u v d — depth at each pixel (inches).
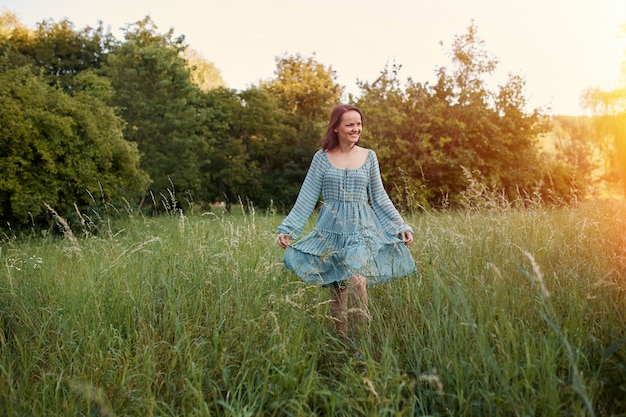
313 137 1047.6
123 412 90.8
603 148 709.3
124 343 115.4
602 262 139.4
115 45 967.6
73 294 135.6
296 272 138.0
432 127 652.1
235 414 84.9
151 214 737.0
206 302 130.4
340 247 138.0
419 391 89.5
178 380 98.8
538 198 247.8
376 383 89.5
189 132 890.1
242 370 100.9
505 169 663.8
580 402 75.8
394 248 137.6
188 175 855.7
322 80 1375.5
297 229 141.7
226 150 1026.7
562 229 196.2
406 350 108.7
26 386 98.0
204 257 160.4
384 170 634.8
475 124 647.8
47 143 402.3
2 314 128.5
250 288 133.6
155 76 868.6
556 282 127.1
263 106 1066.7
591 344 96.7
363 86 695.1
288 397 91.0
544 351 89.5
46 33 1126.4
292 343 105.6
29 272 160.1
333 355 112.4
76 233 382.3
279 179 1035.3
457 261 138.5
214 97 1056.2
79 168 417.4
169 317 125.4
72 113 434.6
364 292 125.3
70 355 110.3
